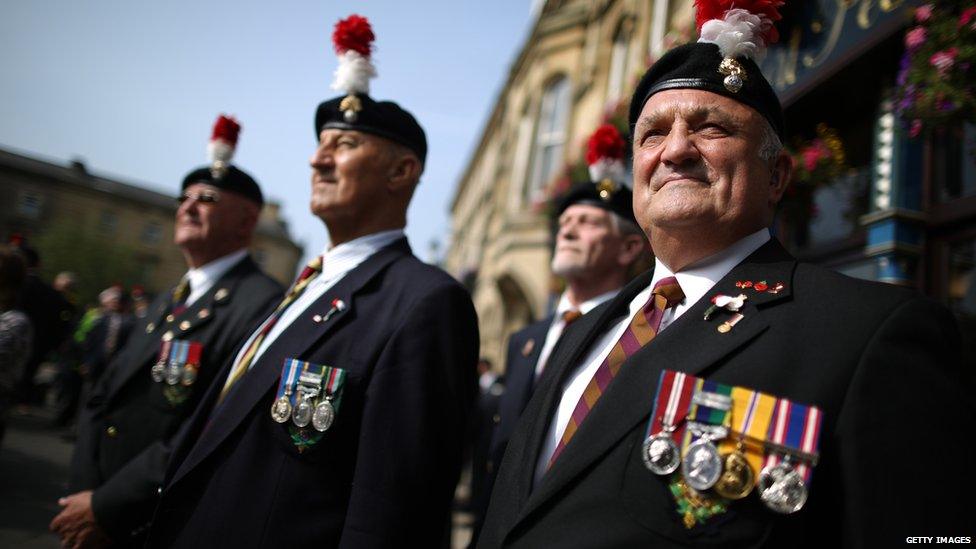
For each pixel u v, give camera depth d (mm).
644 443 1005
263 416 1643
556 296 7977
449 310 1724
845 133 3574
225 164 2885
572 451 1083
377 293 1811
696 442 960
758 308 1098
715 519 918
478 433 4688
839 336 980
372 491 1470
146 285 38344
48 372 13242
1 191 35469
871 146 3359
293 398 1606
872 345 940
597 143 2943
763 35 1312
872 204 3164
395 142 2057
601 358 1342
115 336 6883
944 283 2883
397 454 1510
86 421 2549
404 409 1561
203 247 2809
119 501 1919
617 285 2873
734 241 1241
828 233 3607
